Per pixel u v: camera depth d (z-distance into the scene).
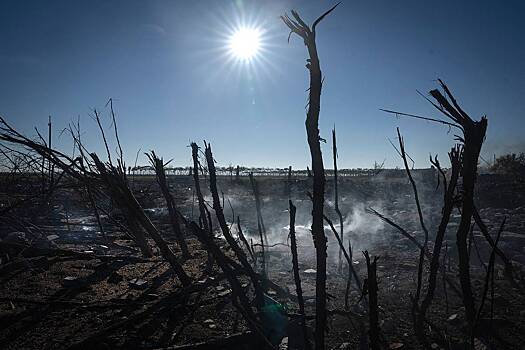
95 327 3.80
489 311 4.03
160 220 10.69
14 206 6.26
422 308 3.55
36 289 4.79
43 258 6.12
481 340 3.44
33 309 4.16
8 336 3.59
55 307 4.23
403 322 3.88
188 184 21.12
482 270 5.50
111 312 4.14
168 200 6.50
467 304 3.17
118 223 7.57
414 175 22.59
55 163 5.07
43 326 3.80
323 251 2.62
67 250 6.48
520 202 12.58
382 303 4.39
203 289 4.61
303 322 2.83
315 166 2.56
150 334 3.67
